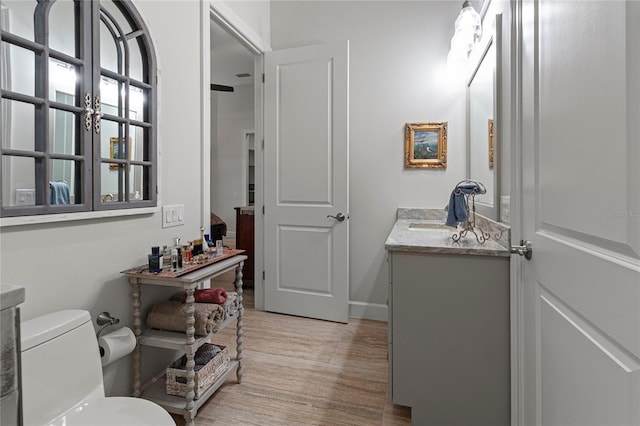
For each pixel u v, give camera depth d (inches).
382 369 81.4
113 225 58.5
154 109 65.7
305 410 66.1
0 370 25.4
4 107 43.5
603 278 29.0
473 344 58.0
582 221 32.4
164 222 69.9
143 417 41.9
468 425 58.6
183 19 75.5
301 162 114.2
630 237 25.4
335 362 84.7
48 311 48.1
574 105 33.9
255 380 76.4
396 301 61.1
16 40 43.3
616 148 27.0
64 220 49.3
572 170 34.5
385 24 113.2
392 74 113.0
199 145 81.0
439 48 108.9
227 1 96.5
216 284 154.4
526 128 48.8
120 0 58.1
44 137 46.7
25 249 45.2
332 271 111.7
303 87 113.1
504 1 61.2
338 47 108.6
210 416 64.1
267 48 119.6
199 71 81.0
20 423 26.7
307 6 120.3
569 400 35.6
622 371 26.4
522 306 51.3
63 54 48.9
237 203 271.3
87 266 53.9
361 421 63.2
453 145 108.2
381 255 115.1
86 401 45.8
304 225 114.7
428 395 60.1
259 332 103.2
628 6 25.1
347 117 108.4
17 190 45.2
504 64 61.8
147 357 67.2
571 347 35.1
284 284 117.9
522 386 51.4
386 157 114.2
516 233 53.0
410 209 111.5
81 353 45.9
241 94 265.7
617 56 26.6
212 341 96.6
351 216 117.6
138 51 63.6
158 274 58.3
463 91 106.7
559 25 37.4
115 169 58.7
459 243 62.4
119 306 59.7
